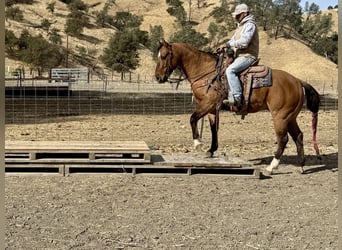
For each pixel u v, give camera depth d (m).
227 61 8.94
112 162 8.70
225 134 14.28
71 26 78.50
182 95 30.05
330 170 9.64
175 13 112.25
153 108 21.62
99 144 9.28
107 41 81.00
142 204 7.10
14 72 44.00
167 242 5.65
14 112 19.17
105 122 16.38
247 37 8.75
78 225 6.16
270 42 91.75
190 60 9.16
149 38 83.88
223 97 8.98
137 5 122.56
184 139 13.20
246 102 8.88
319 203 7.34
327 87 55.22
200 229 6.11
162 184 8.26
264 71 8.85
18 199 7.21
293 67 84.06
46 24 75.94
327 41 91.25
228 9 106.00
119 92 31.42
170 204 7.13
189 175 8.80
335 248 5.52
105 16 91.81
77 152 8.65
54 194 7.52
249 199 7.50
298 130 9.45
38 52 59.50
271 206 7.16
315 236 5.92
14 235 5.75
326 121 17.86
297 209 7.03
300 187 8.30
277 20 95.50
